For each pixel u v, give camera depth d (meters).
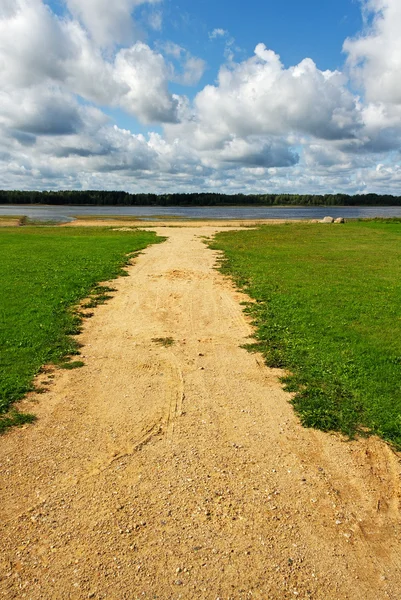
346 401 6.48
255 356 8.37
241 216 83.00
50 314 10.49
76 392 6.74
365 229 38.44
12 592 3.44
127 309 11.46
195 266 17.97
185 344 8.97
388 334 9.42
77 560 3.73
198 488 4.64
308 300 12.40
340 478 4.91
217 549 3.88
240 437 5.62
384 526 4.25
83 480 4.72
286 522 4.23
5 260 18.53
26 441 5.41
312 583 3.60
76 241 26.88
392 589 3.59
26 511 4.27
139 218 70.25
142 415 6.11
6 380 6.92
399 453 5.38
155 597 3.42
